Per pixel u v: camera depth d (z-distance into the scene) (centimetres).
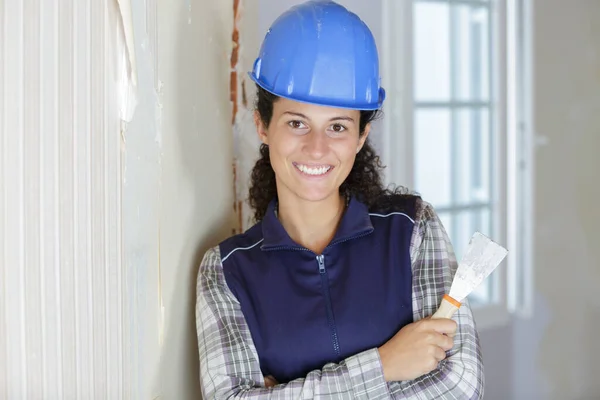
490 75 272
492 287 277
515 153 278
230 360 129
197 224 151
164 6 122
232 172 191
